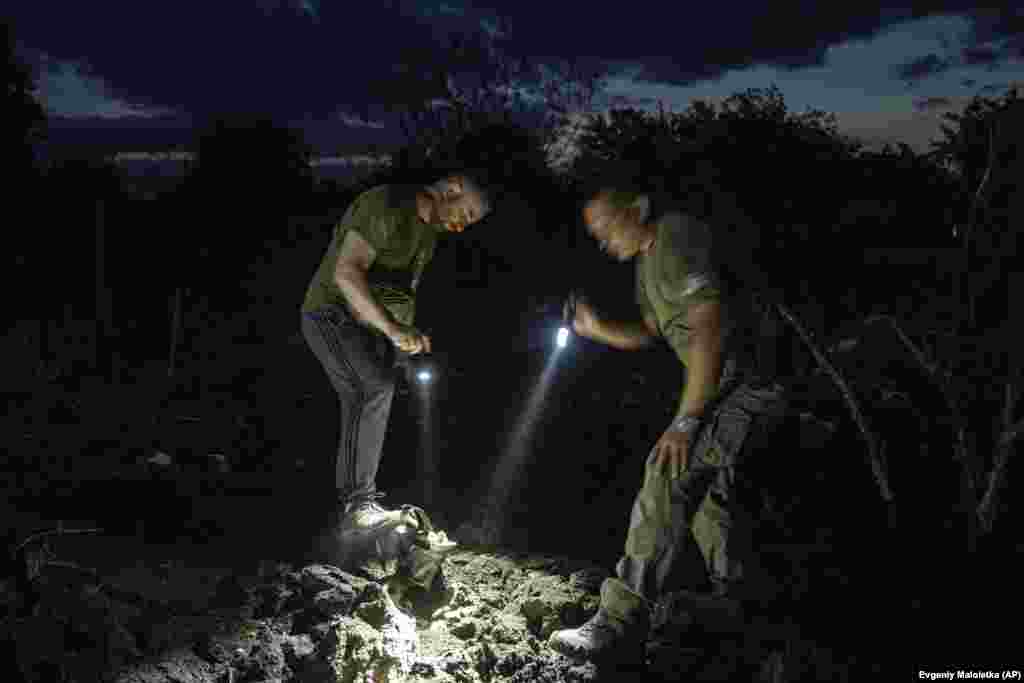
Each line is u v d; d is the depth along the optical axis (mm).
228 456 6199
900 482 5195
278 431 7059
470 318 10930
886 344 6777
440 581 4199
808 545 4328
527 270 11195
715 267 3520
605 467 6449
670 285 3506
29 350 8758
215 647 3279
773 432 5293
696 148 9023
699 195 5801
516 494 5859
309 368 9516
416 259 4164
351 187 15258
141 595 3598
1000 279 4621
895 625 3764
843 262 7059
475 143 13086
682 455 3510
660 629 3627
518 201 11258
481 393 8469
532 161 13227
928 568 4195
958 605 3922
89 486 5098
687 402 3518
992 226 4547
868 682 3398
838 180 8352
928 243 6086
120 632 3188
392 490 5898
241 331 11117
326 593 3607
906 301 5543
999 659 3568
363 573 4043
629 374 9242
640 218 3594
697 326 3473
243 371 9258
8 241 12828
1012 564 4250
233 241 13648
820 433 5527
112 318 11062
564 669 3561
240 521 4703
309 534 4551
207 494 5195
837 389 6273
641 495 3668
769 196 8016
